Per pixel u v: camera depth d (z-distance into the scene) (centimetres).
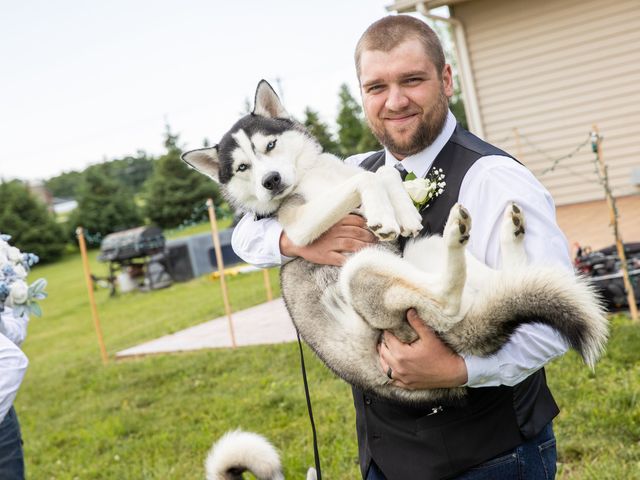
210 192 3039
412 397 218
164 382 748
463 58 1145
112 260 1783
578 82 1077
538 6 1079
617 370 483
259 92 322
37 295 308
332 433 493
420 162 234
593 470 357
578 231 844
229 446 278
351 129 2647
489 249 215
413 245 230
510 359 198
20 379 272
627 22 1028
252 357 745
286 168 292
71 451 591
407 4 1013
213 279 1631
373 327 228
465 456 208
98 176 3819
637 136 1048
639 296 580
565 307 190
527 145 1132
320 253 254
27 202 3778
